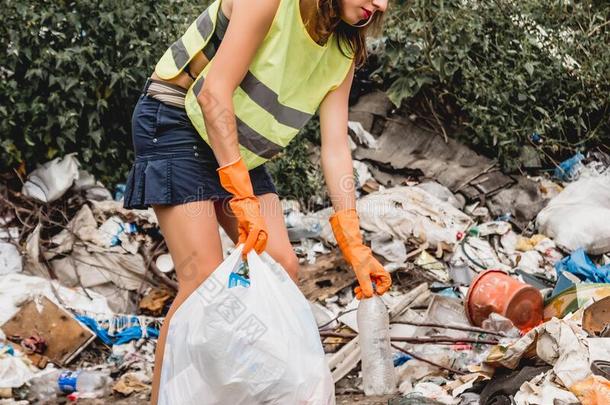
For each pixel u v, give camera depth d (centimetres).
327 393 271
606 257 546
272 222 310
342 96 321
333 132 321
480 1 639
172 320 279
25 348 426
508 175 619
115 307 473
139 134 302
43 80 526
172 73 298
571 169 634
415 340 405
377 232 523
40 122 525
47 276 481
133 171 305
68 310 448
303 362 270
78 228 496
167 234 299
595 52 670
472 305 440
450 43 618
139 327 452
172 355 277
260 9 280
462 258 523
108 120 551
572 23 678
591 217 550
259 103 295
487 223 568
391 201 540
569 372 300
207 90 280
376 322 362
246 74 292
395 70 640
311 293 485
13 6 514
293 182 569
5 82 521
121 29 531
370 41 648
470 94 636
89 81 531
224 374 268
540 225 574
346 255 324
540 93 653
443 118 642
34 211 506
